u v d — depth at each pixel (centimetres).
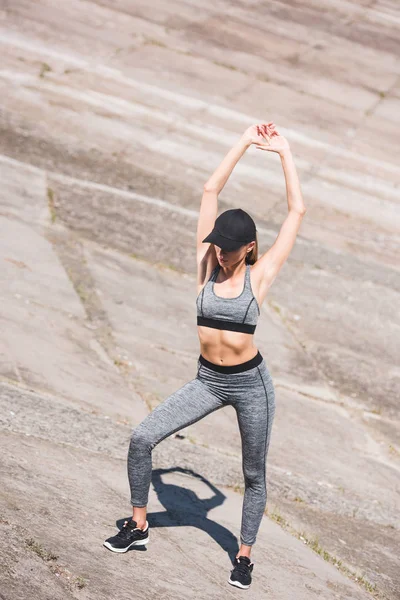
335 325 1498
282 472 953
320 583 634
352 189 2045
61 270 1425
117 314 1336
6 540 507
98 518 604
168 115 2211
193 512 695
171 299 1449
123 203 1766
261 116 2294
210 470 848
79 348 1166
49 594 471
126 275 1487
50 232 1567
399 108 2491
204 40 2666
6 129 1953
